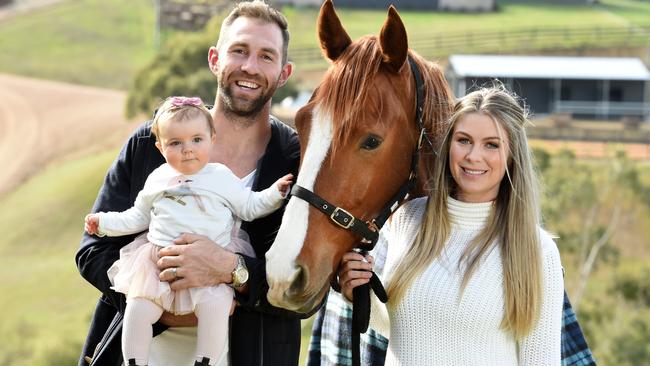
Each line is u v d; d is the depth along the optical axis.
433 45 44.56
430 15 51.28
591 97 32.94
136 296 2.79
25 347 21.89
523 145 2.89
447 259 2.92
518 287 2.81
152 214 2.87
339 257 2.81
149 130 3.17
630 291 18.89
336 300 3.38
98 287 3.07
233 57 3.13
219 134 3.22
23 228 31.38
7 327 23.45
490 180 2.88
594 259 20.41
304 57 42.47
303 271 2.68
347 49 2.88
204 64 35.00
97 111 43.31
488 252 2.88
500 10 53.50
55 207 33.22
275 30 3.18
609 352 16.19
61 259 29.25
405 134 2.89
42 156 38.22
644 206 22.72
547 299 2.86
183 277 2.77
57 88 46.66
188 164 2.82
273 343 3.04
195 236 2.80
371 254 3.30
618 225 22.55
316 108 2.78
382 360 3.26
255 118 3.20
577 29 47.69
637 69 33.25
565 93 32.88
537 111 32.91
